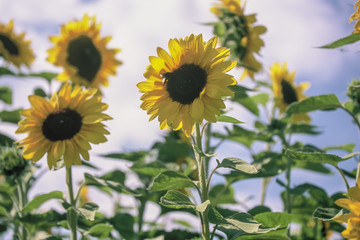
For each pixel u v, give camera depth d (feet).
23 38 6.82
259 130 5.58
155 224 5.45
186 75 3.59
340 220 3.51
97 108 4.25
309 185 4.91
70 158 4.15
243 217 3.61
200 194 3.67
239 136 5.45
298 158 3.95
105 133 4.21
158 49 3.60
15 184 4.86
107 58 6.41
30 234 5.00
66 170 4.22
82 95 4.29
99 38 6.39
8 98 6.61
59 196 4.11
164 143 5.69
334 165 3.93
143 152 5.67
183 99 3.59
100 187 4.81
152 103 3.63
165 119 3.58
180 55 3.61
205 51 3.58
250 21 5.36
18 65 6.74
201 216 3.69
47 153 4.17
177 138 6.07
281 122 5.45
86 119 4.16
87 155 4.17
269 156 4.97
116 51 6.44
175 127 3.56
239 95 4.98
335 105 4.41
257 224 3.49
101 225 4.35
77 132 4.20
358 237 3.33
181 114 3.58
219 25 5.43
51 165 4.14
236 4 5.40
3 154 4.74
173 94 3.60
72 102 4.25
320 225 5.00
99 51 6.37
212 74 3.53
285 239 3.87
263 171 4.67
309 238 5.03
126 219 4.99
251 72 5.60
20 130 4.15
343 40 3.50
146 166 4.97
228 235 3.77
